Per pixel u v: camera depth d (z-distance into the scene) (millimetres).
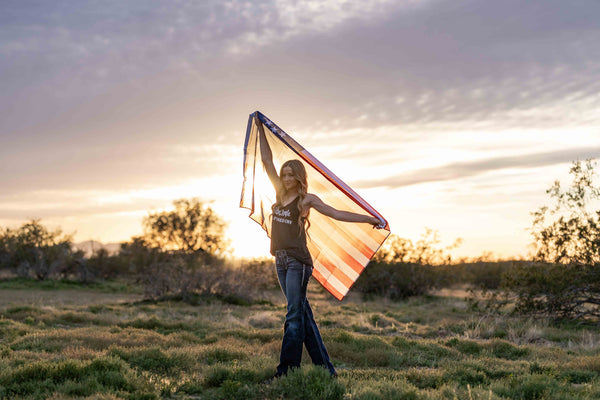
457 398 4617
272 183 5289
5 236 44875
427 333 11789
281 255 4941
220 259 33219
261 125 5445
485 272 30672
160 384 5094
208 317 14867
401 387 4734
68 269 39344
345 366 7086
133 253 44688
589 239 15016
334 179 4953
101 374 5059
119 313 15586
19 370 5039
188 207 47719
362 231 5184
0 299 21984
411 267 24844
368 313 16016
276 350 7742
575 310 15203
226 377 5223
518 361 7211
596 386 5297
